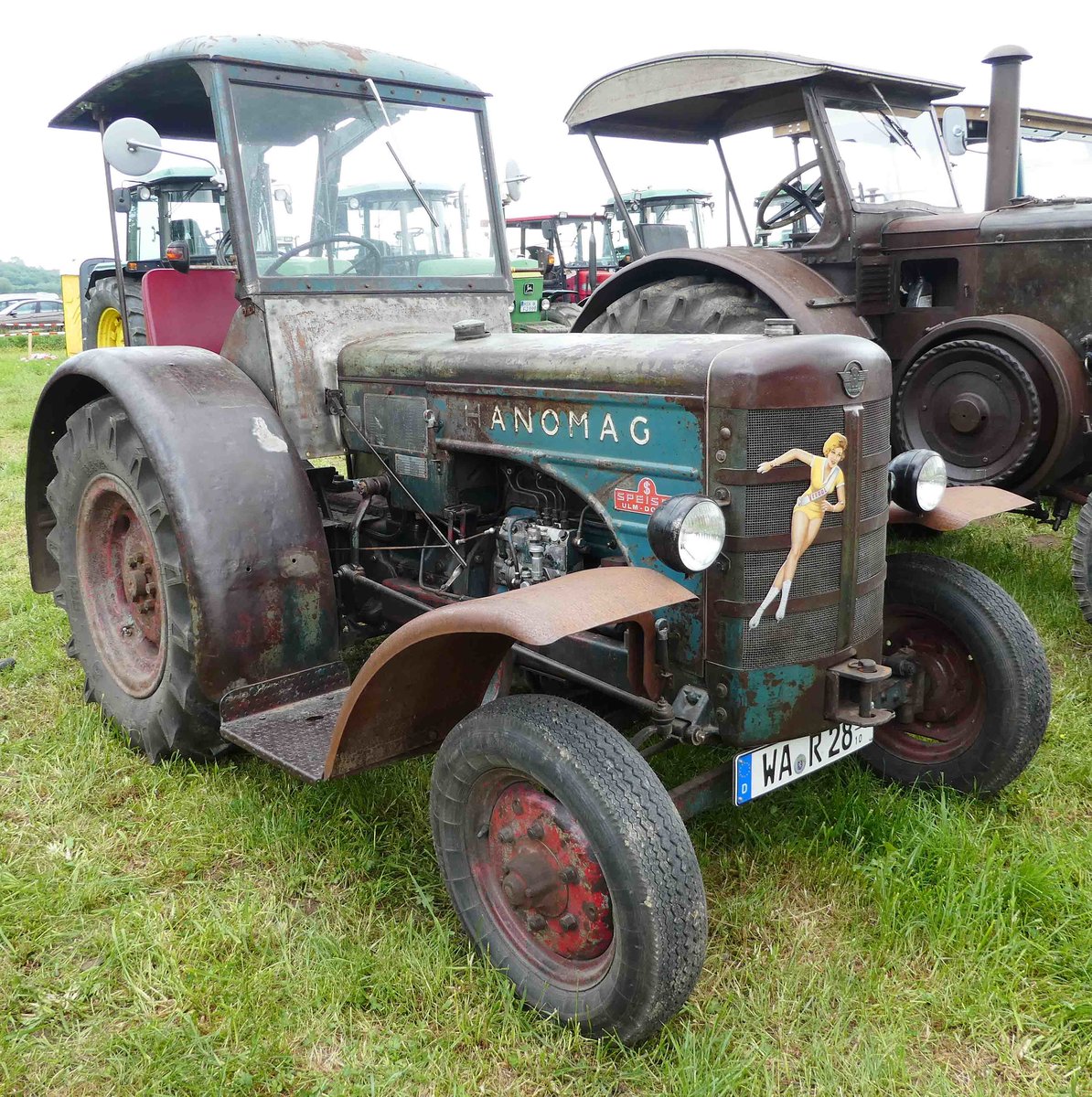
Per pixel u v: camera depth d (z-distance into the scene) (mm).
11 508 6828
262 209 3438
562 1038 2244
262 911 2666
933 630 3285
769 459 2375
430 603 3352
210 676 3033
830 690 2566
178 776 3379
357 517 3475
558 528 2998
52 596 5047
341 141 3602
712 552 2307
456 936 2596
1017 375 4652
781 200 5820
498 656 2703
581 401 2736
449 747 2482
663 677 2590
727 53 5199
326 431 3574
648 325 5461
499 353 3004
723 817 3104
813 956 2523
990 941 2514
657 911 2082
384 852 2967
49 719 3814
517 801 2404
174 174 8680
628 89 5703
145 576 3533
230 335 3621
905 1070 2143
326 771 2627
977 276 5098
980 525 6340
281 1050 2207
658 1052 2211
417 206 3816
